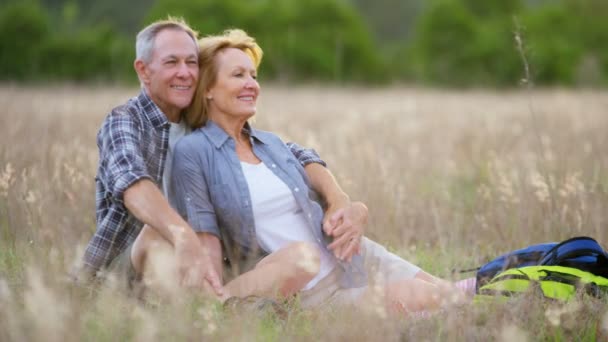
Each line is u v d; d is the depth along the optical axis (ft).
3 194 21.36
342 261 17.56
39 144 30.86
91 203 23.91
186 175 17.37
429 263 21.71
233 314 14.97
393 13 404.16
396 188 28.04
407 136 46.85
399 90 117.91
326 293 17.17
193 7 191.52
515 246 22.49
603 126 48.19
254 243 17.38
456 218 24.66
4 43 166.50
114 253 17.54
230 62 18.02
